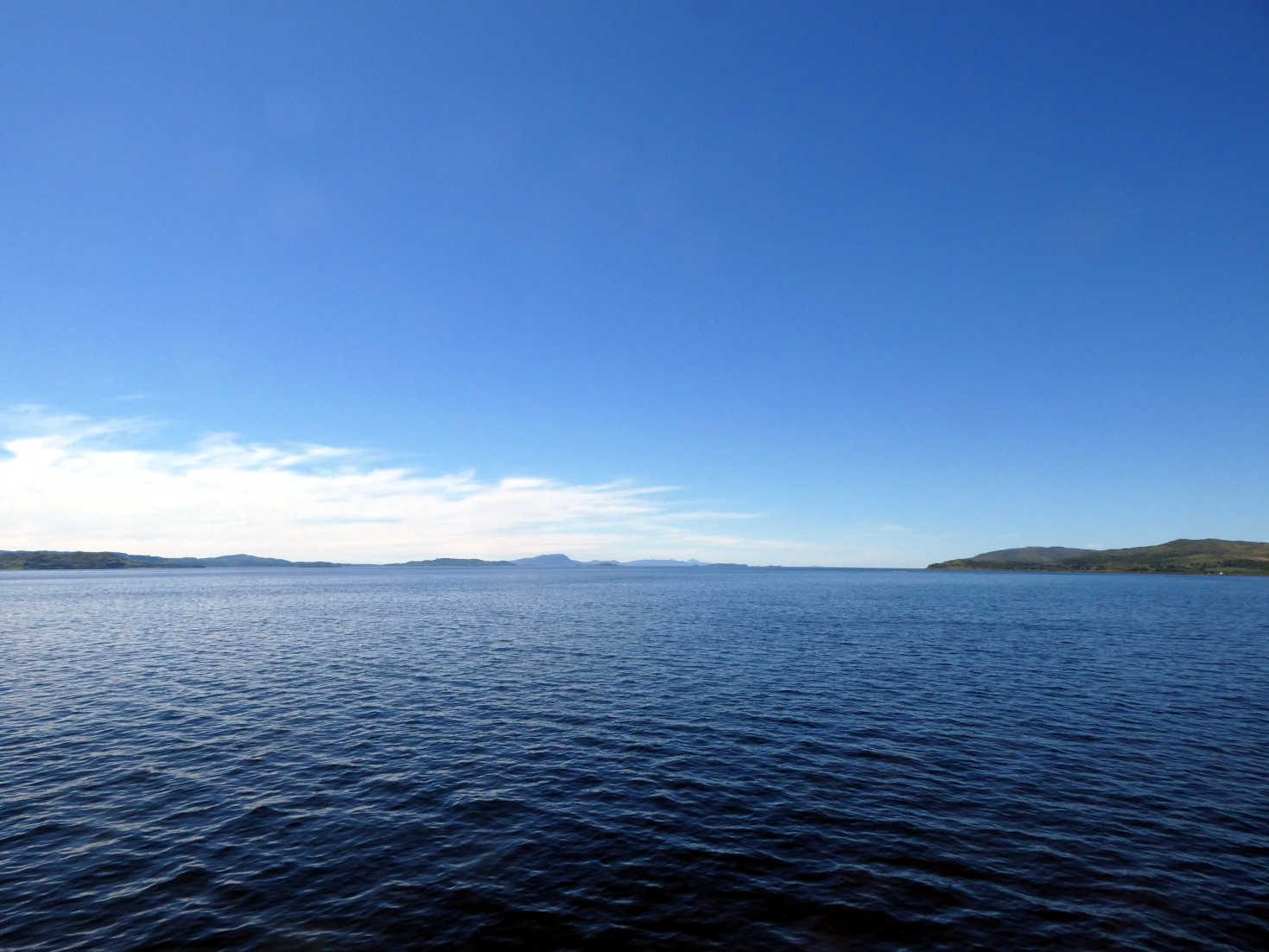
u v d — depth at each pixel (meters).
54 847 18.25
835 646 55.56
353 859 17.70
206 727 30.11
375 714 32.47
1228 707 34.09
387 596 137.12
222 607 102.19
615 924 14.72
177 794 22.14
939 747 27.33
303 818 20.25
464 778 23.72
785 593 148.62
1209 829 19.62
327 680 40.94
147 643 58.41
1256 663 47.47
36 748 26.94
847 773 24.31
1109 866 17.45
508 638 61.34
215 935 14.20
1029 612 92.31
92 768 24.61
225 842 18.59
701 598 127.75
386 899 15.68
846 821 20.19
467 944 13.95
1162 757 26.14
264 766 24.92
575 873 17.00
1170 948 13.95
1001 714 32.66
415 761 25.59
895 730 29.78
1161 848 18.44
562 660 48.41
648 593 150.38
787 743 27.92
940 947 13.93
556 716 32.19
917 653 51.59
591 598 129.00
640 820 20.23
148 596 134.62
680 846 18.53
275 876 16.75
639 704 34.56
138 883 16.34
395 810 20.86
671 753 26.55
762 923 14.81
